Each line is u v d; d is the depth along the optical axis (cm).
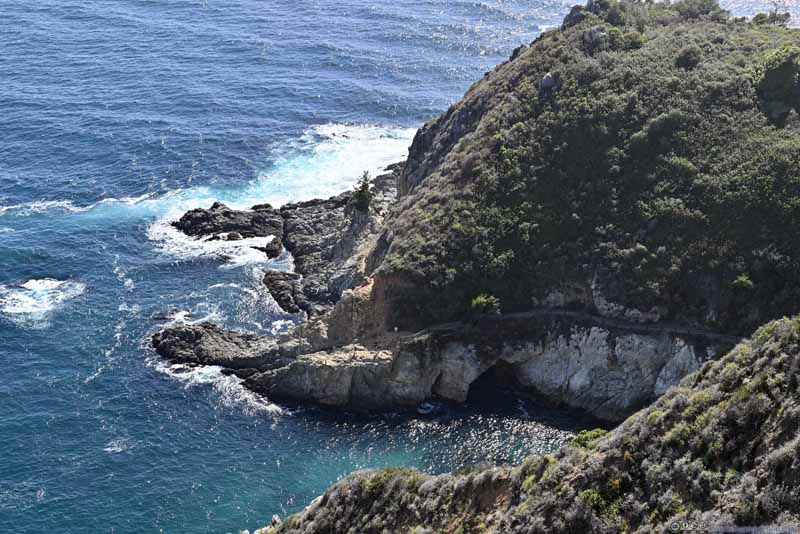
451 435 8931
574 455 4572
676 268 9350
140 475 8338
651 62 11256
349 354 9481
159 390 9438
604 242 9750
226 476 8375
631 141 10375
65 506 7950
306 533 5525
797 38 11556
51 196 13112
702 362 9012
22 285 11119
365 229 11631
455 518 4869
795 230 9250
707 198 9675
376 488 5419
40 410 9100
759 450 3956
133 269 11500
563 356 9488
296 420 9131
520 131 10906
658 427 4400
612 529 4112
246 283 11275
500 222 10162
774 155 9706
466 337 9519
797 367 4112
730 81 10650
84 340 10162
